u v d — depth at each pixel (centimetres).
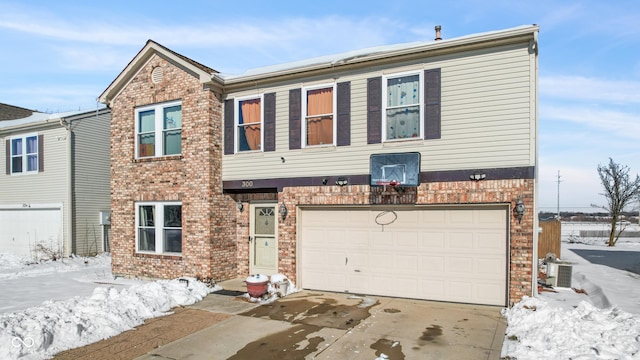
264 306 894
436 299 920
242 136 1177
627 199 2614
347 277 1013
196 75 1157
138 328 755
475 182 878
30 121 1820
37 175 1752
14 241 1803
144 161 1238
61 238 1678
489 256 877
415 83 957
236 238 1208
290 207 1073
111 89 1285
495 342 658
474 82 890
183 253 1155
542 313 725
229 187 1161
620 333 629
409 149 943
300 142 1073
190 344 672
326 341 675
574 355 563
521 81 851
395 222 967
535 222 827
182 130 1178
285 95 1103
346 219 1021
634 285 1051
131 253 1248
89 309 774
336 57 1099
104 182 1828
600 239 3238
